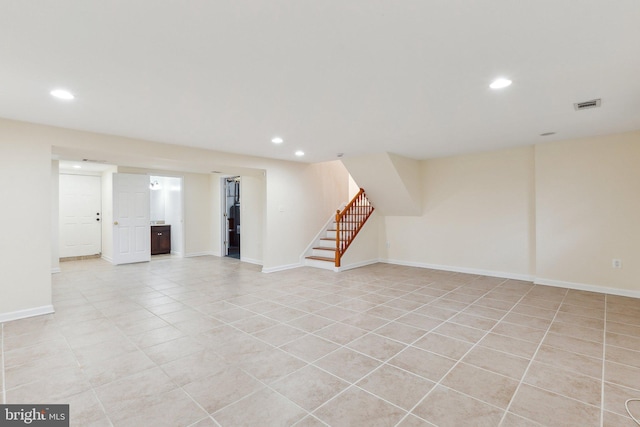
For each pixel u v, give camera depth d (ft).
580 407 6.17
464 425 5.66
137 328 10.21
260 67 7.17
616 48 6.34
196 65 7.05
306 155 18.45
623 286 13.74
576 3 4.92
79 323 10.64
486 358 8.20
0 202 10.68
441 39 6.02
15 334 9.68
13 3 4.79
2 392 6.66
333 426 5.64
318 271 19.69
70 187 23.71
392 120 11.36
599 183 14.19
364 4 4.94
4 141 10.77
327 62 6.95
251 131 12.79
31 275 11.26
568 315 11.37
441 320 10.94
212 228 26.81
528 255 16.66
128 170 22.24
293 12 5.14
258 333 9.82
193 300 13.41
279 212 20.03
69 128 12.10
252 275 18.51
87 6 4.91
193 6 4.95
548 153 15.39
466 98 9.17
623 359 8.09
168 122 11.44
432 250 20.42
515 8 5.06
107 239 23.32
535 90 8.57
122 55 6.56
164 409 6.13
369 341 9.25
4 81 7.78
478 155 18.20
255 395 6.59
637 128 12.78
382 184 19.97
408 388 6.84
